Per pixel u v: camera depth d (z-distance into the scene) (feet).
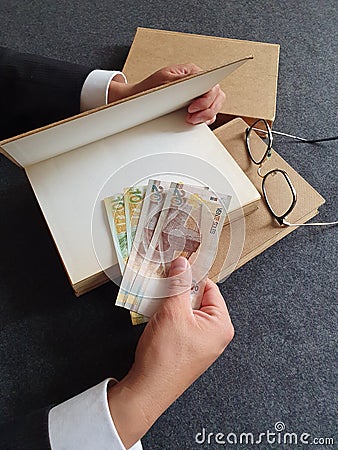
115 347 2.05
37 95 2.28
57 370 2.01
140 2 3.26
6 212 2.36
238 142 2.36
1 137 2.46
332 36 3.15
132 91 2.25
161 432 1.94
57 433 1.51
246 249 2.10
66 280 2.19
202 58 2.78
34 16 3.17
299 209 2.19
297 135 2.70
